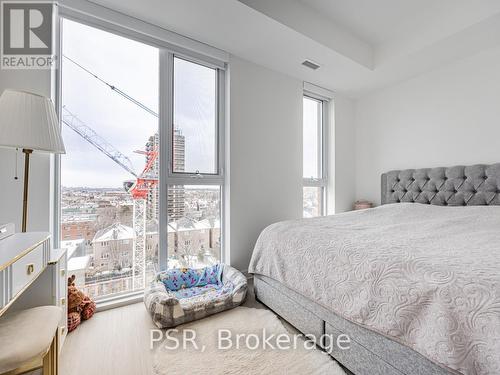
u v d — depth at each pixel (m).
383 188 3.03
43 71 1.59
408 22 2.25
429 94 2.68
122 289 1.99
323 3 2.03
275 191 2.71
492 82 2.23
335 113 3.25
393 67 2.58
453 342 0.79
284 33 2.04
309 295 1.37
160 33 1.98
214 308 1.71
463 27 1.92
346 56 2.38
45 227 1.57
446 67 2.53
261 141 2.60
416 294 0.92
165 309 1.55
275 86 2.69
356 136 3.46
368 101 3.31
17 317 1.02
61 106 1.77
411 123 2.84
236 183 2.43
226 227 2.44
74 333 1.52
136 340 1.46
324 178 3.31
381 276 1.05
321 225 1.82
